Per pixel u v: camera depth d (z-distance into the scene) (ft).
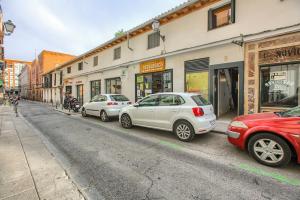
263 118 12.61
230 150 14.93
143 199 8.36
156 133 21.11
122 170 11.44
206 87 27.66
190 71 29.76
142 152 14.73
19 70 264.52
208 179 10.16
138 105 22.24
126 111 23.68
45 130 23.52
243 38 22.74
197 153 14.33
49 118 34.83
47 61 117.39
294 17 19.65
